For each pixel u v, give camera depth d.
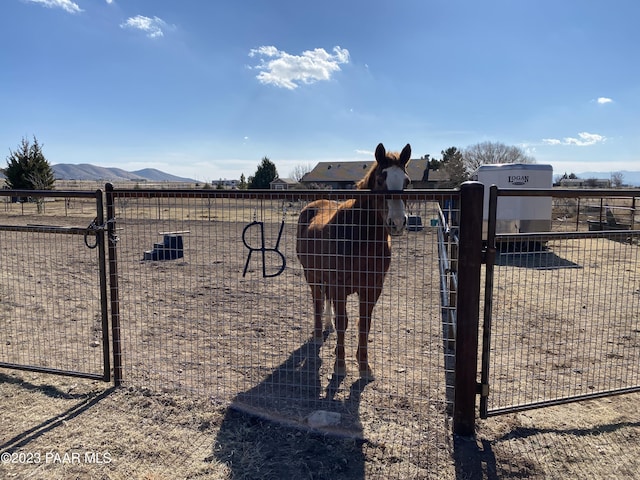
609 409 3.36
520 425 3.11
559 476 2.57
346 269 3.67
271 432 3.01
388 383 3.77
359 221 3.53
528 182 12.22
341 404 3.39
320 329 4.75
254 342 4.77
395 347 4.65
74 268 9.03
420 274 8.77
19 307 6.02
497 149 62.81
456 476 2.57
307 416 3.17
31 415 3.21
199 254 10.80
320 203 4.70
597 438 2.96
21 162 30.67
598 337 5.04
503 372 4.05
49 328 5.15
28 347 4.54
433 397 3.51
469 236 2.84
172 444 2.87
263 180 54.75
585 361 4.33
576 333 5.18
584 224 19.27
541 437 2.96
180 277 8.23
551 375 4.00
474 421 2.97
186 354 4.39
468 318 2.89
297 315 5.79
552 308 6.19
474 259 2.85
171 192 3.41
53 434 2.96
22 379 3.80
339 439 2.92
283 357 4.36
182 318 5.61
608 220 16.39
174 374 3.91
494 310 6.07
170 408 3.31
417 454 2.77
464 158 64.12
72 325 5.27
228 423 3.12
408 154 3.65
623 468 2.64
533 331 5.23
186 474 2.57
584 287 7.51
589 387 3.74
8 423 3.10
